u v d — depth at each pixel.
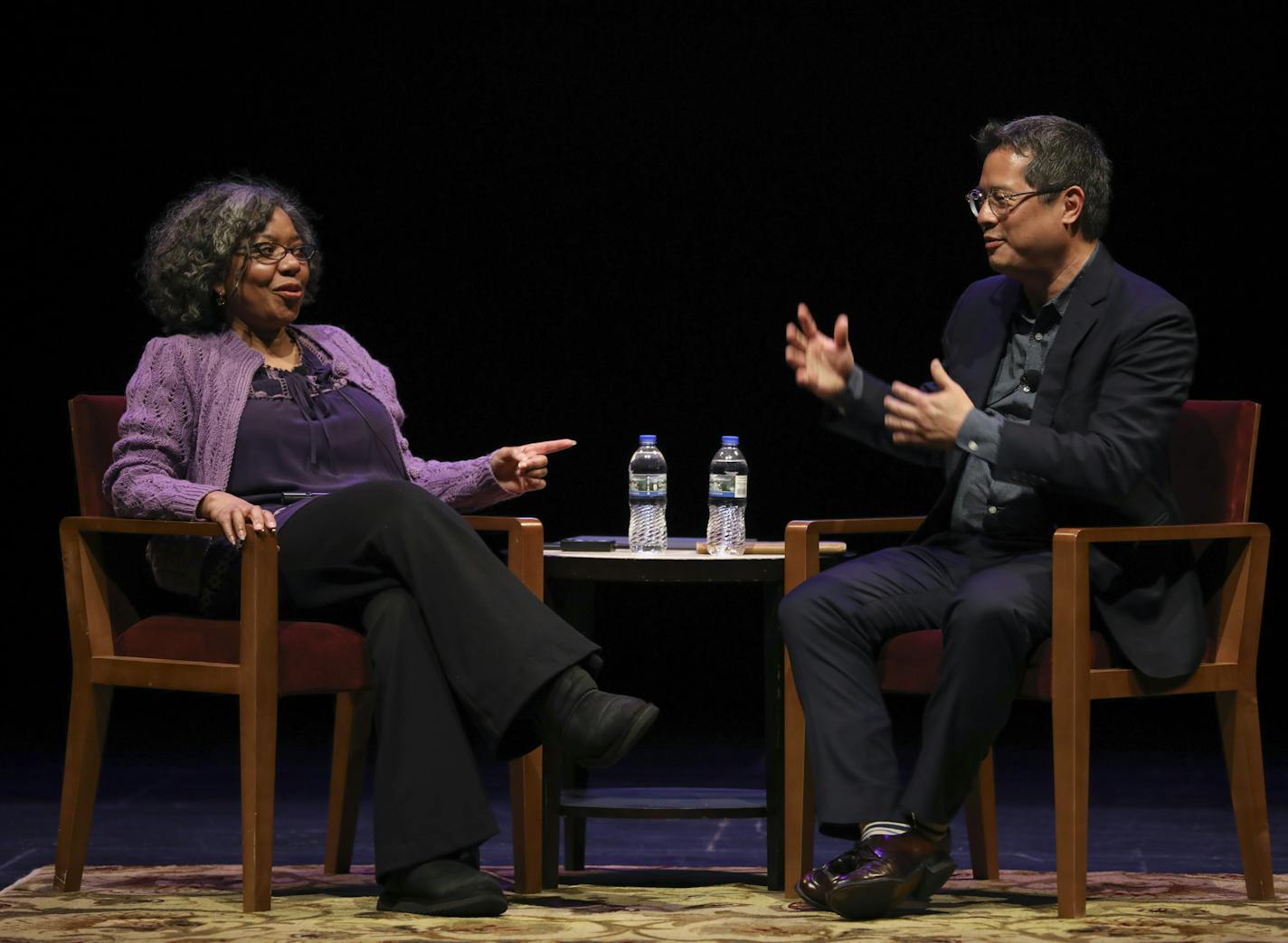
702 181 20.30
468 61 20.19
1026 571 9.09
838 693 8.90
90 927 8.23
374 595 8.94
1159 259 19.83
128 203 20.52
